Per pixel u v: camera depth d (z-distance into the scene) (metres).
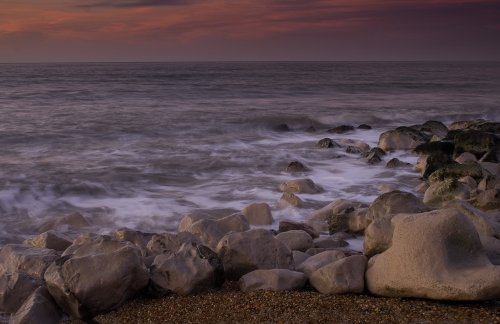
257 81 72.38
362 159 18.80
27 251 7.66
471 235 6.17
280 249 7.44
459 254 6.10
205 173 16.61
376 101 42.16
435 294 5.84
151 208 12.58
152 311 6.26
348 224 10.13
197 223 8.71
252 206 11.07
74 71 113.12
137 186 14.88
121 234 8.86
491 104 39.41
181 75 92.12
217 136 24.45
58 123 26.06
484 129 21.31
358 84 66.31
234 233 7.57
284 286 6.71
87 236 8.59
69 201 13.30
